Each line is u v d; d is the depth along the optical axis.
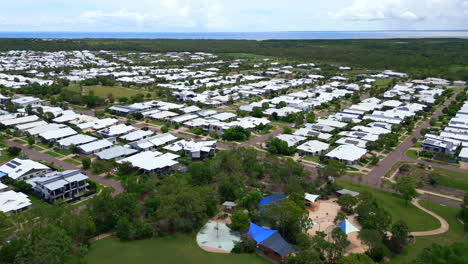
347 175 147.12
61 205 112.12
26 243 80.56
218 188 127.88
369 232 91.56
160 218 104.12
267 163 147.88
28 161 139.25
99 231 101.31
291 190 121.81
